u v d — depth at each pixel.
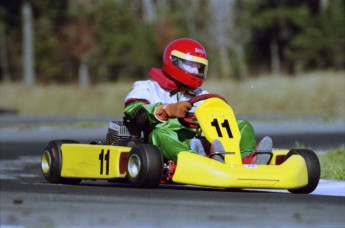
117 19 191.00
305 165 26.98
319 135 71.06
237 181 25.36
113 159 27.44
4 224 18.81
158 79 29.78
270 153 27.14
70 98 135.25
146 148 26.31
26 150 57.25
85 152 28.92
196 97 27.67
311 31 189.38
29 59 187.88
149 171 26.02
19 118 107.25
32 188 27.06
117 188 26.83
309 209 21.86
